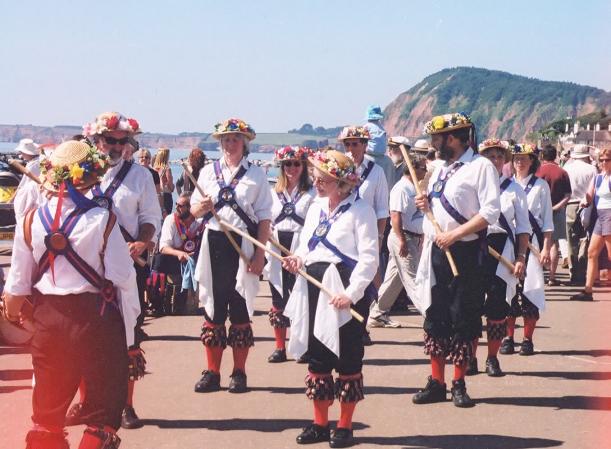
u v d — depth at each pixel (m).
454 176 6.66
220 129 7.20
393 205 9.83
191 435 6.08
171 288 10.55
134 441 5.95
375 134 10.83
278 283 8.24
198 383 7.20
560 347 8.99
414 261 9.91
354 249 5.92
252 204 7.25
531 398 7.05
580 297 12.11
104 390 4.82
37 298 4.83
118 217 6.05
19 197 5.35
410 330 9.93
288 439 6.01
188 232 10.60
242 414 6.57
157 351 8.69
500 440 6.00
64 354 4.77
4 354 8.38
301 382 7.51
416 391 7.25
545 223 8.70
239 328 7.19
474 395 7.14
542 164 13.65
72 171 4.80
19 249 4.82
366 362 8.30
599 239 11.95
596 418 6.50
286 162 8.35
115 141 6.06
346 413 5.90
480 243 6.69
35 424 4.80
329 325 5.79
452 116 6.68
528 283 8.57
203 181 7.34
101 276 4.86
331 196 5.98
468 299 6.70
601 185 11.97
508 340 8.73
